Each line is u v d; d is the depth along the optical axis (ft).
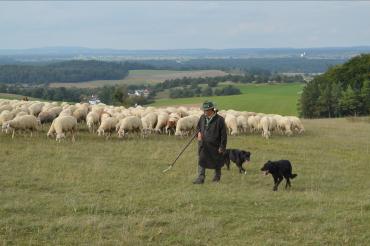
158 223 35.32
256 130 100.17
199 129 50.42
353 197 45.88
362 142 92.27
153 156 64.23
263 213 38.70
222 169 58.75
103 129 80.79
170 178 51.72
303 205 41.75
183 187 47.62
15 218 34.91
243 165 61.52
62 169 53.83
